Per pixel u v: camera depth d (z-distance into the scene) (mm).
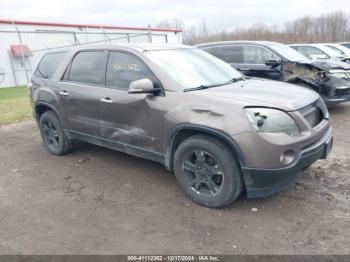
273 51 7703
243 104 3100
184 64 4051
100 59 4371
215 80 3998
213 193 3367
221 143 3189
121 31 26125
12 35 18375
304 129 3148
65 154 5301
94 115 4367
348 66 7270
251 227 3059
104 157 5094
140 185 4055
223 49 8516
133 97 3818
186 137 3568
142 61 3877
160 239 2943
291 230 2988
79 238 3012
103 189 3994
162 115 3555
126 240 2951
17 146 5980
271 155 2965
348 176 4051
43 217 3406
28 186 4191
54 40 20859
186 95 3439
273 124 3018
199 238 2934
